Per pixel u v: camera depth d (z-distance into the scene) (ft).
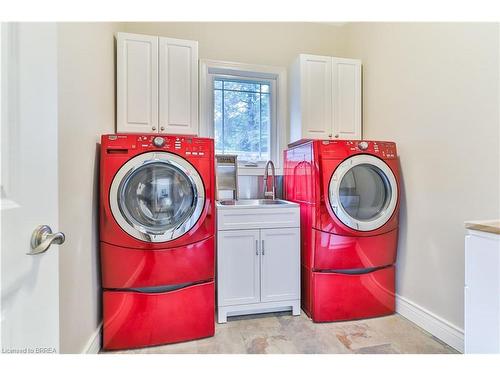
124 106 6.55
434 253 5.93
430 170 6.01
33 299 2.31
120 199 5.36
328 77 7.91
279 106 8.85
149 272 5.47
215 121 8.66
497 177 4.71
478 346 3.33
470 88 5.14
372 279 6.72
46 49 2.53
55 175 2.67
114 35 6.61
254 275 6.61
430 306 6.03
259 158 9.05
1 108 1.94
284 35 9.02
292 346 5.56
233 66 8.45
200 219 5.73
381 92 7.53
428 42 6.03
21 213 2.14
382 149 6.60
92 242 5.20
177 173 5.75
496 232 3.11
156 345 5.56
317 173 6.42
